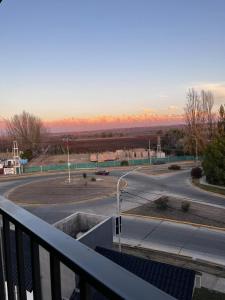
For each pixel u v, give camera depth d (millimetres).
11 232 1653
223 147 37938
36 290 1248
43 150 90188
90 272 860
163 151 73250
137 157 71500
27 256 2613
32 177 50344
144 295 734
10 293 1553
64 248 1025
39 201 32781
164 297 728
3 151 94375
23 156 71688
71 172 53375
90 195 34656
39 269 1248
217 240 20219
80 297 903
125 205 29750
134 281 803
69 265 951
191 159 64000
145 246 19641
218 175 37656
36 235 1162
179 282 10047
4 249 1547
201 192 34812
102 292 806
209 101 63500
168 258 17766
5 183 45562
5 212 1454
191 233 21672
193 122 64000
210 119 63125
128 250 19156
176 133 80500
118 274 843
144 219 25172
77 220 19219
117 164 59500
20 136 84625
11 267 1557
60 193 36406
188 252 18438
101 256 964
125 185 39562
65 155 84500
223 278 15109
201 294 13672
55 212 28594
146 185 39188
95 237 16156
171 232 21984
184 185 38719
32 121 85812
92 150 92875
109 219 17484
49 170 57188
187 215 26000
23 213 1430
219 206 28844
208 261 17078
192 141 64000
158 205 28266
